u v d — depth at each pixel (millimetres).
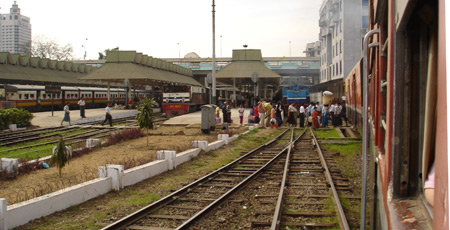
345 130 22484
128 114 35312
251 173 10430
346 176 9969
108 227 5707
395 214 2354
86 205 7383
